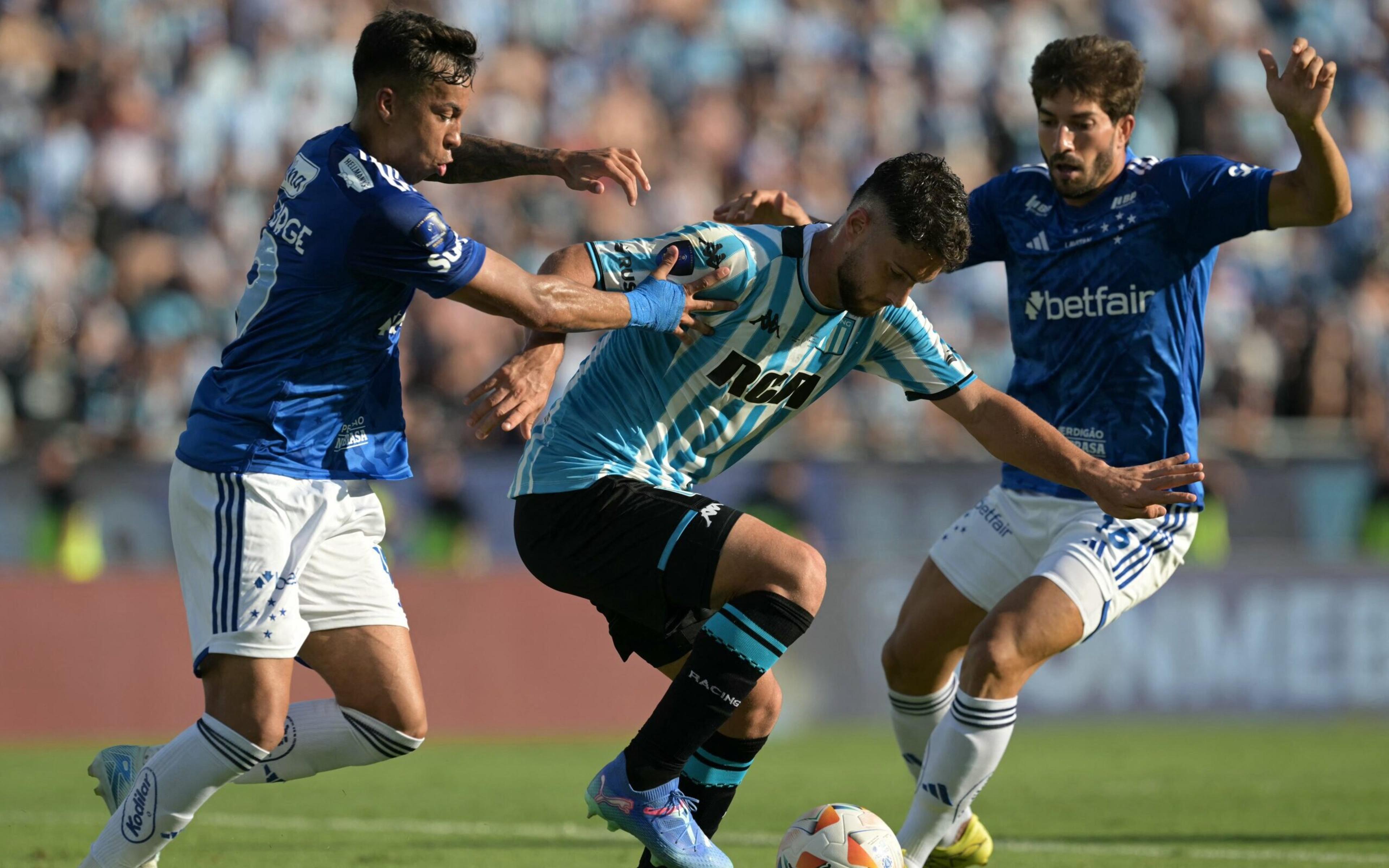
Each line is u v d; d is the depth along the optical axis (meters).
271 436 14.73
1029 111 66.62
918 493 44.25
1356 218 61.78
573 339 47.69
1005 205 19.42
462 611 38.47
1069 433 18.97
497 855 20.05
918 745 19.56
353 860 19.53
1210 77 67.44
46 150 51.53
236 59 55.78
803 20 65.25
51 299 46.28
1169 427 18.64
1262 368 52.75
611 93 60.00
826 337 15.91
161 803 14.43
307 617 15.57
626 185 17.19
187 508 14.77
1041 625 16.98
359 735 16.02
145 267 48.59
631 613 15.73
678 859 15.19
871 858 15.46
